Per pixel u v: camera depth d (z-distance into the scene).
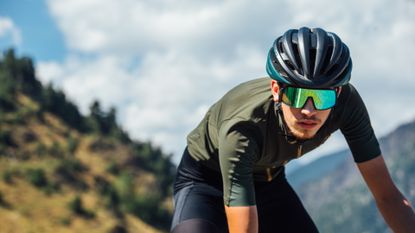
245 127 4.05
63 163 160.88
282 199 5.14
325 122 4.20
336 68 3.71
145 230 146.00
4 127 171.25
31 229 119.44
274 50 3.88
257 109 4.09
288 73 3.74
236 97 4.36
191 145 5.01
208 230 4.69
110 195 153.38
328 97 3.76
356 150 4.46
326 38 3.76
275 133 4.14
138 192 168.12
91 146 188.88
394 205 4.45
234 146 4.01
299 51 3.73
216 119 4.60
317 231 5.15
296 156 4.36
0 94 187.38
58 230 123.94
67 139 186.88
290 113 3.89
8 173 143.00
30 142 169.50
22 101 197.25
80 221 132.62
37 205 133.38
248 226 3.96
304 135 3.93
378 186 4.50
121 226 136.38
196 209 4.80
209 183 4.95
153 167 195.62
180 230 4.71
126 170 183.50
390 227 4.50
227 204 4.03
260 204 5.09
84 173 166.62
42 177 146.50
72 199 142.50
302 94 3.75
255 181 5.00
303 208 5.23
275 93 3.97
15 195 134.50
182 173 5.12
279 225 5.08
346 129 4.38
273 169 4.92
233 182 4.01
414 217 4.41
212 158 4.85
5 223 118.75
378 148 4.47
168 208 169.50
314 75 3.66
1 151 156.62
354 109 4.30
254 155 4.08
